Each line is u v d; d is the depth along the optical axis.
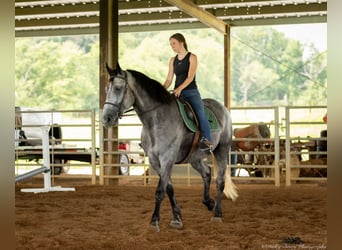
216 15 19.94
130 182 15.48
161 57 43.69
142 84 6.04
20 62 42.34
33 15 20.55
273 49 47.03
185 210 8.20
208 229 6.36
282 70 46.50
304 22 20.53
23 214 7.95
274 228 6.48
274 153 13.32
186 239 5.74
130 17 20.98
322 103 44.94
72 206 8.94
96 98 42.84
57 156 16.58
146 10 20.05
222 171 7.34
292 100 45.47
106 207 8.77
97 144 28.23
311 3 19.16
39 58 42.62
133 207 8.75
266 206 8.77
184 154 6.52
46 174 11.57
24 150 16.52
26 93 42.09
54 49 42.97
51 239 5.83
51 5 19.98
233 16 20.06
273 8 19.50
